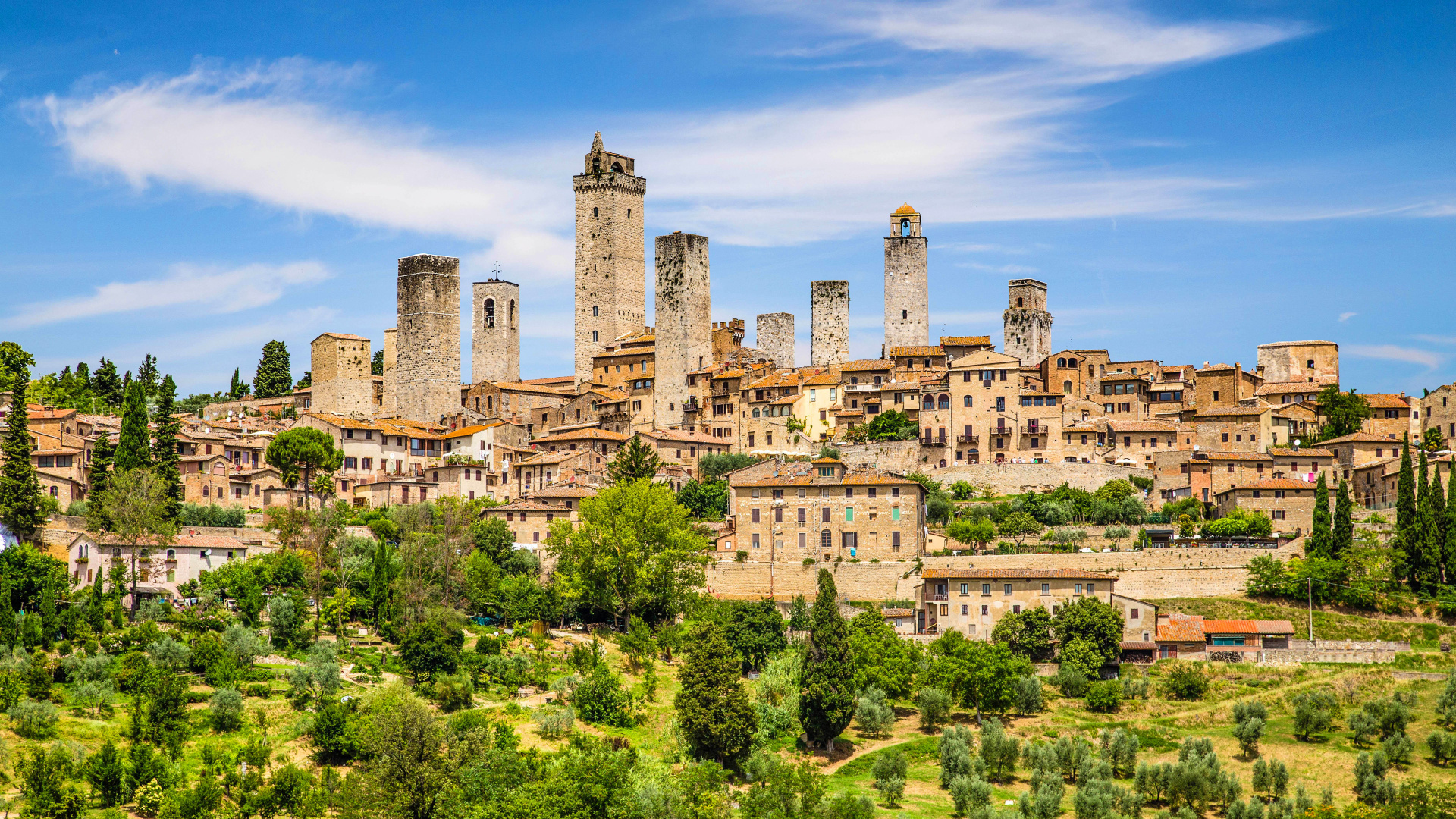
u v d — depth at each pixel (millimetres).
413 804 126250
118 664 147875
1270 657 171500
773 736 156000
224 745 135500
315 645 157750
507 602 178125
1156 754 154250
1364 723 154625
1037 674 171000
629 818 124125
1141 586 183125
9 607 148625
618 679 159125
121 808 122375
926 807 140250
